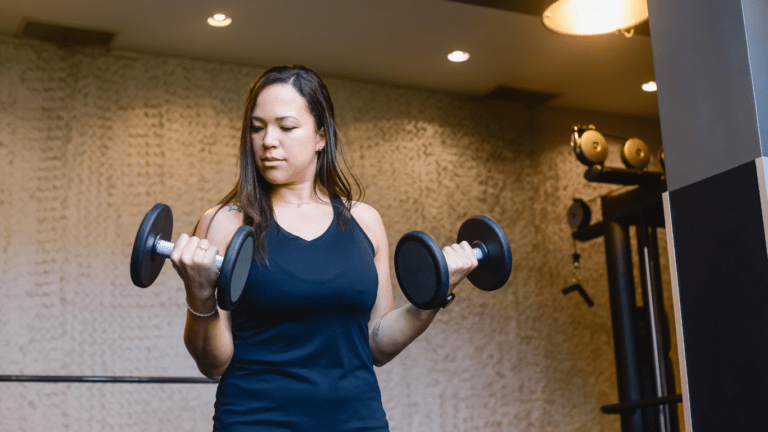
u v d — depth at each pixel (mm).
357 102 5379
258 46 4863
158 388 4555
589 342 5570
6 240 4461
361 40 4793
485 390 5203
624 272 4555
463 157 5578
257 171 1544
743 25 1805
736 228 1786
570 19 3637
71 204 4613
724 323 1800
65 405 4383
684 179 1938
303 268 1438
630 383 4375
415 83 5469
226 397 1424
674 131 1978
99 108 4785
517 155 5746
